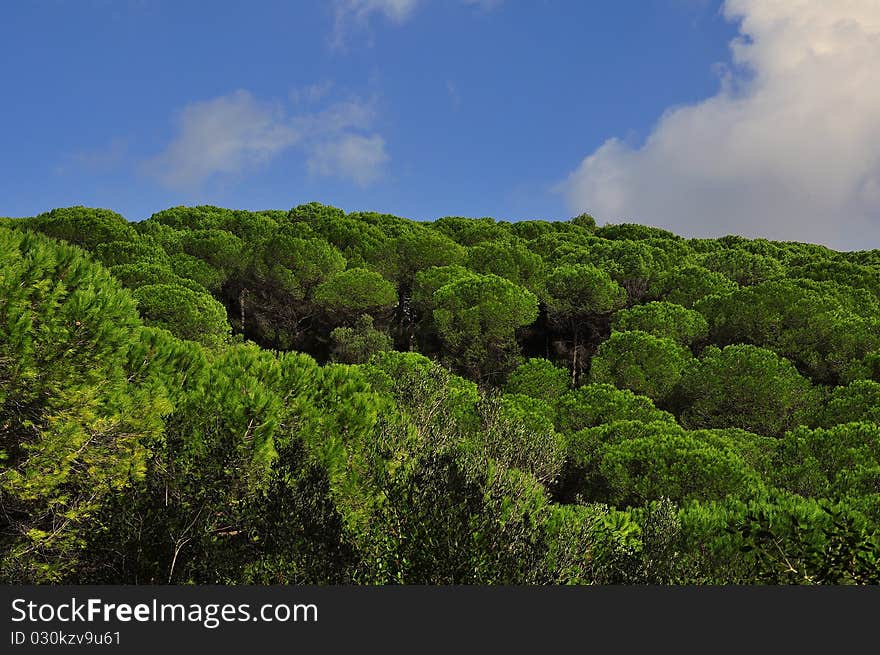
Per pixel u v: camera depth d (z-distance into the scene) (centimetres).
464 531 419
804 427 1284
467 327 3175
